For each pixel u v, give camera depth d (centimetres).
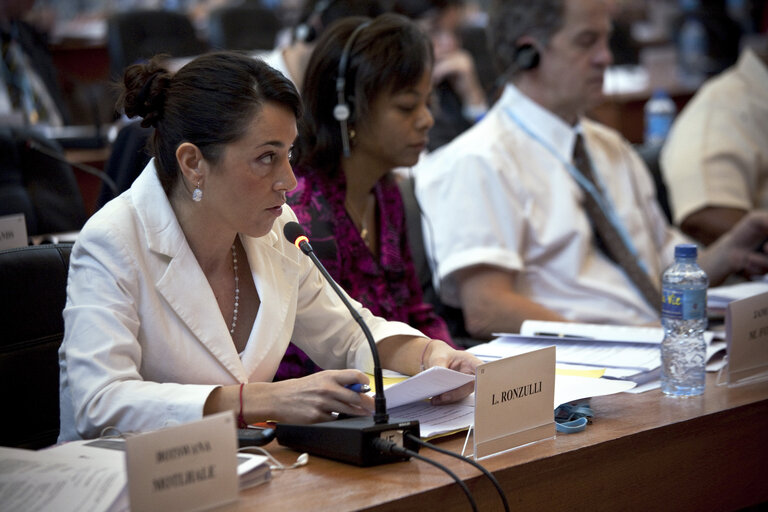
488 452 407
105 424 407
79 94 1401
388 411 452
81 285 436
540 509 408
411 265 662
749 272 812
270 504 353
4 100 1213
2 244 615
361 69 592
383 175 650
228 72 427
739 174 994
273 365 484
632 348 549
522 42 785
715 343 583
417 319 652
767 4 2234
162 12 1638
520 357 416
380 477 381
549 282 775
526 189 767
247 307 488
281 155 433
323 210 598
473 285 742
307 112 606
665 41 2195
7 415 490
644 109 1596
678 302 503
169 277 446
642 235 826
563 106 787
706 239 990
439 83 1266
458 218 750
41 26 1580
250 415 418
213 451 342
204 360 453
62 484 349
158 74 443
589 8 753
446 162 780
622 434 436
